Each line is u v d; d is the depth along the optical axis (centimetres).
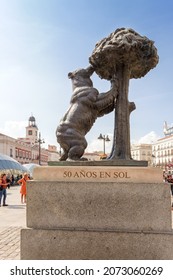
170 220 320
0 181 1285
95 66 414
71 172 342
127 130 394
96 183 331
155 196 323
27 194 340
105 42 393
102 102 389
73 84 412
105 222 328
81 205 331
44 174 346
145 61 398
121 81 401
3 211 1090
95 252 322
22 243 333
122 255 319
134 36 382
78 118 384
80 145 378
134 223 324
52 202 335
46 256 329
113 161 353
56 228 333
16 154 6166
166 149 7781
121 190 327
